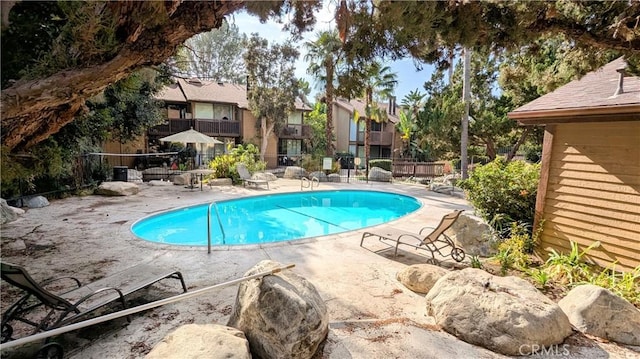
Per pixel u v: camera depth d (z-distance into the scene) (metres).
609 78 5.57
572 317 3.22
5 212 7.08
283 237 7.92
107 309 3.41
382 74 20.06
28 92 2.45
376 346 2.87
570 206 5.00
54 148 4.92
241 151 17.97
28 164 4.16
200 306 3.50
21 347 2.69
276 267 3.06
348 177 16.36
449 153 19.66
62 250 5.30
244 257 5.16
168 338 2.43
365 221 9.60
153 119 15.20
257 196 11.30
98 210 8.38
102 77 2.74
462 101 15.67
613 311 3.07
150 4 2.35
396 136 30.34
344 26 2.89
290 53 22.03
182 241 7.35
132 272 4.41
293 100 23.11
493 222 6.06
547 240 5.32
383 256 5.33
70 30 2.48
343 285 4.16
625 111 4.06
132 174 15.36
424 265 4.25
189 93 22.66
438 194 12.38
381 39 3.04
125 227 6.73
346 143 29.14
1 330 2.76
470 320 3.03
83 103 3.46
